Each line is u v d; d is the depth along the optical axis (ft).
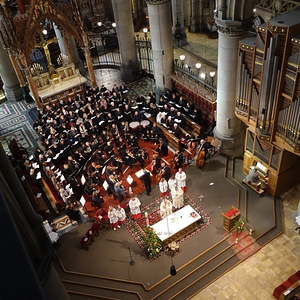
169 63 89.86
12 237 11.16
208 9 112.16
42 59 120.26
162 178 67.15
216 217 63.10
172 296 53.57
